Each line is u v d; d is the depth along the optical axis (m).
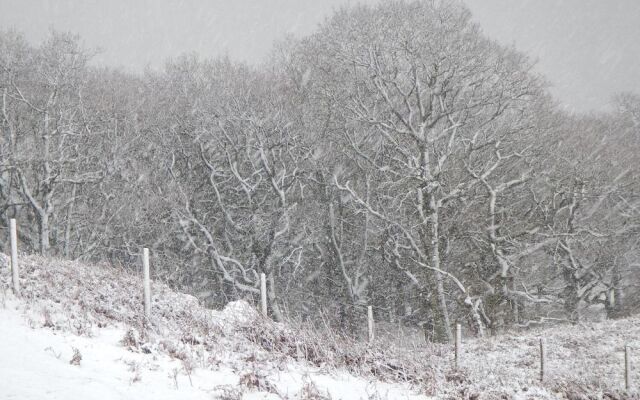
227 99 44.34
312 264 47.97
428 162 36.16
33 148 40.78
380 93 39.22
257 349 12.72
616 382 19.52
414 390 12.54
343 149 41.72
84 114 42.22
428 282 35.56
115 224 43.19
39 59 43.59
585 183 40.88
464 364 19.39
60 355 9.41
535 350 24.92
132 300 14.89
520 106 37.53
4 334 9.90
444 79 37.22
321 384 11.12
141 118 47.44
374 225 43.59
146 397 8.44
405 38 36.25
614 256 43.97
